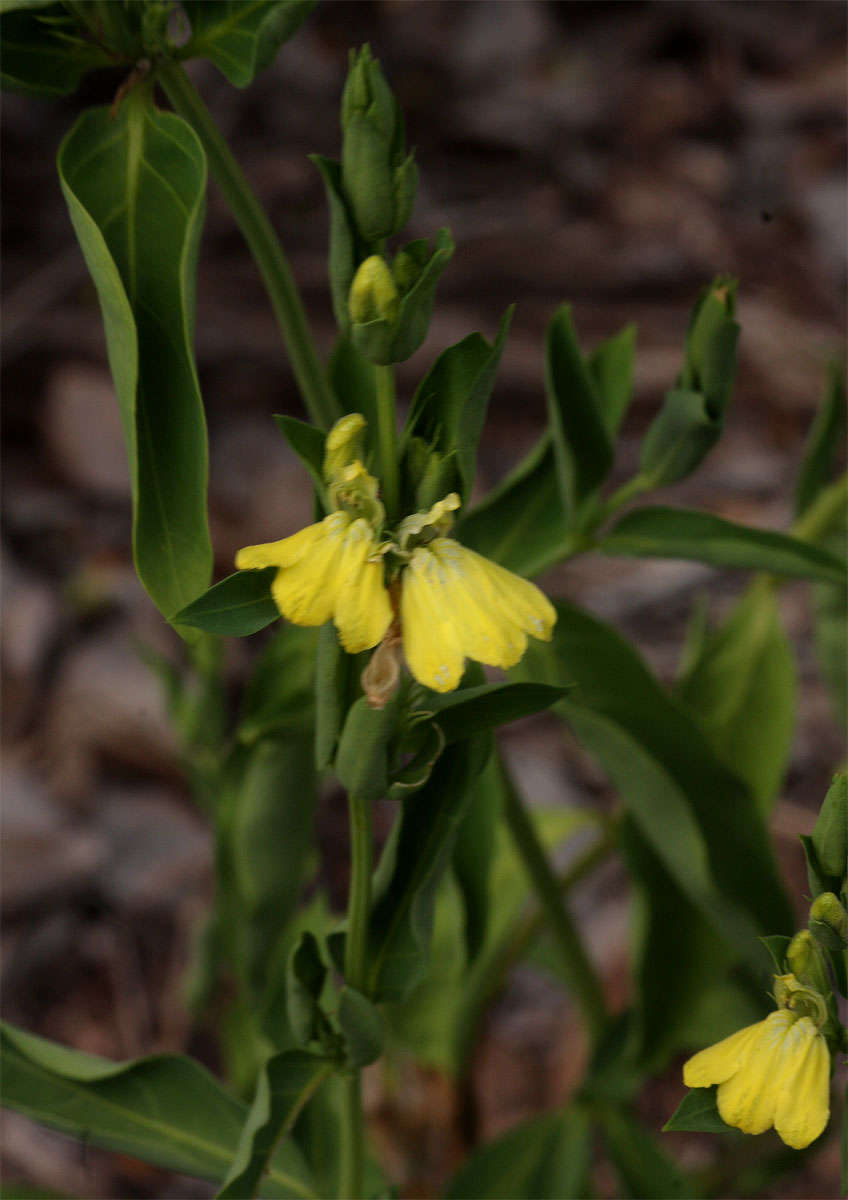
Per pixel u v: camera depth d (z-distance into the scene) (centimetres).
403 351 42
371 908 44
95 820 80
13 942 75
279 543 41
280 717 50
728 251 119
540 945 64
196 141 44
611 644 51
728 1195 58
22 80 45
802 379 108
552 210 121
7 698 86
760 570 49
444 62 136
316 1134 51
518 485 50
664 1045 52
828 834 41
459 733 43
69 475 99
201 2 45
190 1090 47
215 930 59
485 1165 53
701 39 143
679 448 48
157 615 90
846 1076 63
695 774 50
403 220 42
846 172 129
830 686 55
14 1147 67
